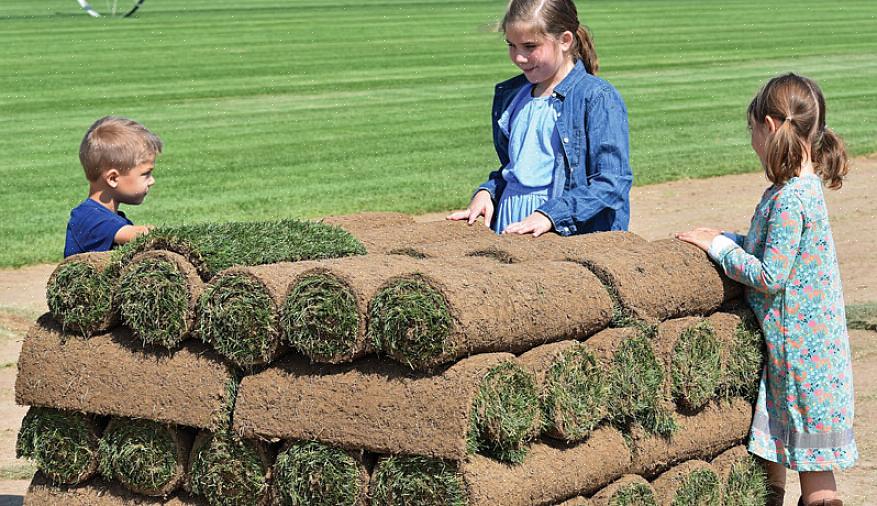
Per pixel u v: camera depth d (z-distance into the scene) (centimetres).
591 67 545
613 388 404
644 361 416
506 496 356
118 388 400
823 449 458
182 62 2952
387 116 2081
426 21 4131
